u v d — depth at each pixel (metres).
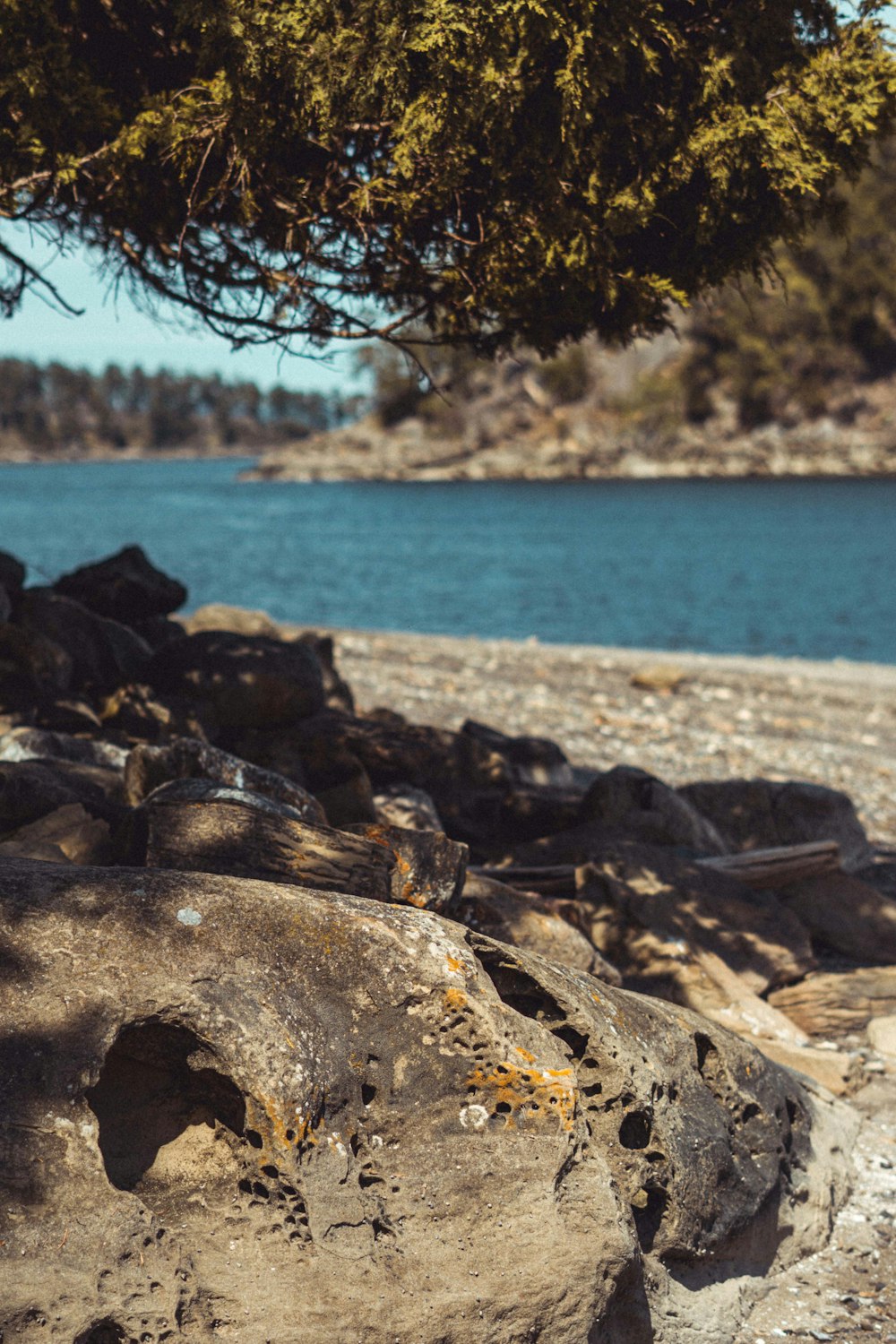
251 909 4.67
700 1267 5.21
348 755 10.64
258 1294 3.98
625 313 7.80
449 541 79.50
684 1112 5.28
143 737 10.50
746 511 107.38
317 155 7.31
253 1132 4.26
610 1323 4.52
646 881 9.42
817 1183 6.12
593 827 10.98
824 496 124.81
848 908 10.55
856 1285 5.62
